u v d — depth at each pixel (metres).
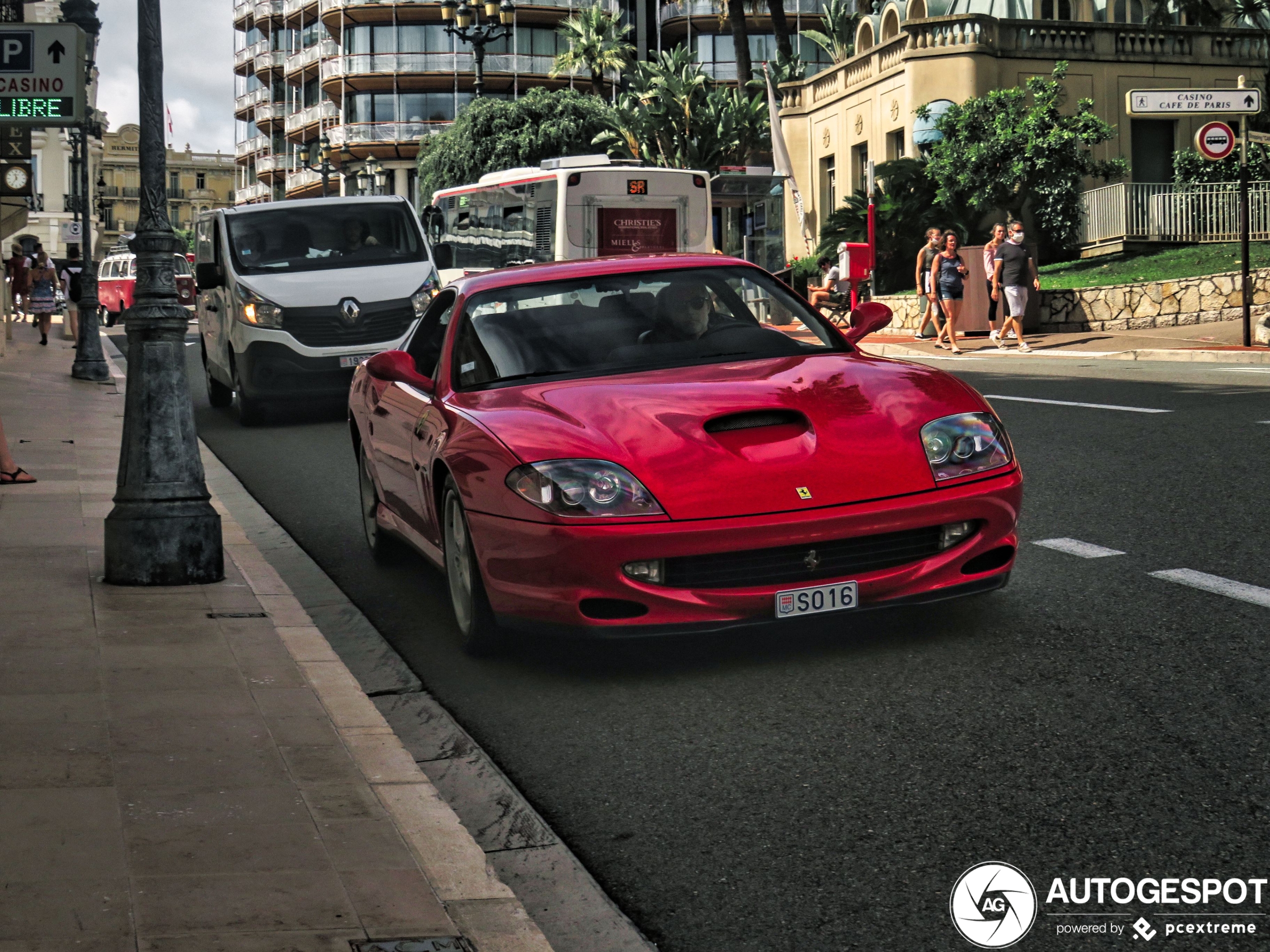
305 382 15.16
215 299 16.55
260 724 4.80
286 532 9.05
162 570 7.06
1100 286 25.80
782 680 5.23
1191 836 3.65
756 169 33.59
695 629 5.16
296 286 15.24
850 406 5.58
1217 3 31.64
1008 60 34.66
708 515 5.12
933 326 27.38
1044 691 4.89
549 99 65.56
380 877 3.52
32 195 24.77
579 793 4.27
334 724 4.93
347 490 10.73
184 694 5.16
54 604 6.63
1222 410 12.03
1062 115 34.31
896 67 35.97
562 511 5.17
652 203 21.81
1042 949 3.15
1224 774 4.04
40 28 11.35
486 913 3.42
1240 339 21.58
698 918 3.40
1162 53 35.50
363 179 84.94
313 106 90.75
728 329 6.54
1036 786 4.04
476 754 4.66
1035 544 7.26
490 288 6.88
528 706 5.16
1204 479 8.74
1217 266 25.97
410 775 4.41
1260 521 7.39
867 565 5.30
